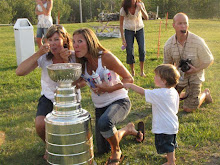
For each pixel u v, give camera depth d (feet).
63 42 10.47
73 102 8.80
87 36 9.69
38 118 10.12
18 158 10.91
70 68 8.39
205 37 38.68
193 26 53.16
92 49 9.79
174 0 115.34
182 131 12.39
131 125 11.87
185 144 11.40
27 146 11.71
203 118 13.65
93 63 10.14
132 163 10.27
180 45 14.28
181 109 15.14
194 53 14.11
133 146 11.42
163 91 9.52
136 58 29.12
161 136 9.71
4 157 10.94
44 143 11.56
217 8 72.64
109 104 10.34
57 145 8.68
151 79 20.57
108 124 9.35
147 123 13.61
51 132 8.67
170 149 9.68
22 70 10.05
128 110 10.32
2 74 22.99
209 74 21.42
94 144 11.75
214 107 15.26
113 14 95.86
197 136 11.77
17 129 13.33
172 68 9.56
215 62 24.98
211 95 17.04
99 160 10.55
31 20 182.19
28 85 20.03
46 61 10.53
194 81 14.37
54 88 10.59
